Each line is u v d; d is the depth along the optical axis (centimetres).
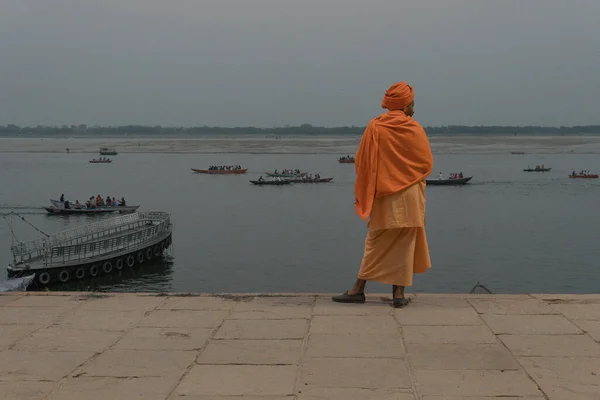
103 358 505
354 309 639
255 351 515
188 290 3391
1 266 3844
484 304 650
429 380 448
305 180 9744
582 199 7138
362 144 638
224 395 427
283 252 4303
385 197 632
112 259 3778
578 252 4222
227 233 5116
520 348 512
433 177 10288
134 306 662
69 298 697
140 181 10106
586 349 508
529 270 3719
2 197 7875
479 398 416
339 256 4156
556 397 416
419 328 570
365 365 479
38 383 454
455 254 4169
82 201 7444
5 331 581
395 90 650
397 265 639
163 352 516
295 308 646
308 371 468
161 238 4253
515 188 8488
